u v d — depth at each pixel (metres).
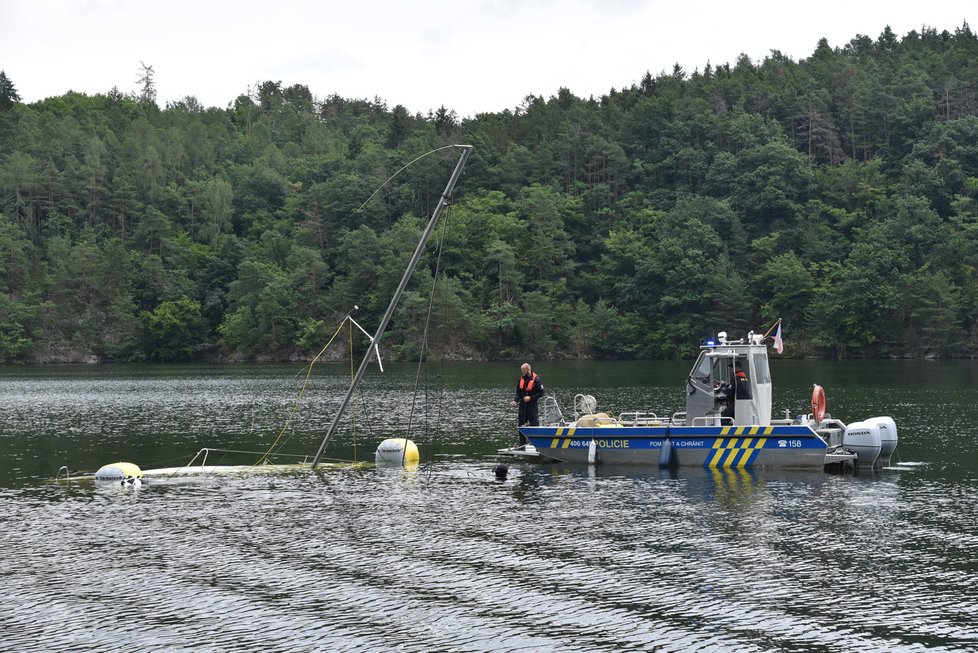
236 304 182.00
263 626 15.16
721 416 30.47
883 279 149.75
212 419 50.91
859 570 17.75
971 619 15.09
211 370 130.75
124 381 99.88
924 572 17.61
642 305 168.00
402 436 40.59
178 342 176.50
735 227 178.38
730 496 24.95
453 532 21.09
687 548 19.44
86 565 18.67
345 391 74.12
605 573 17.72
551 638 14.54
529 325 161.75
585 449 31.09
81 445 38.62
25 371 133.25
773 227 184.88
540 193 197.38
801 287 159.62
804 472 28.64
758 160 193.88
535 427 31.64
